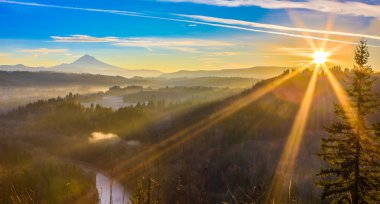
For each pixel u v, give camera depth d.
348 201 16.12
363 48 15.90
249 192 14.28
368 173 15.90
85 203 91.06
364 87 15.80
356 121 15.82
